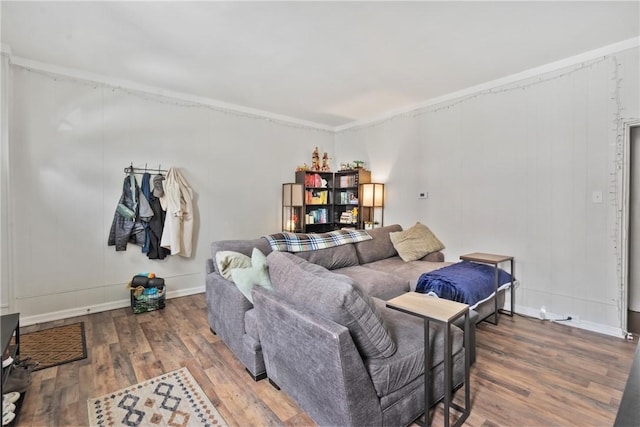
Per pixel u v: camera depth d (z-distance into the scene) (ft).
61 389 6.57
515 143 11.03
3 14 7.54
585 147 9.53
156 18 7.70
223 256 8.45
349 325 4.72
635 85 8.64
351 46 9.07
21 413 5.83
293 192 15.84
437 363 5.77
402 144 14.94
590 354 8.00
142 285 11.28
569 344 8.55
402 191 15.01
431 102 13.65
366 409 4.69
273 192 16.11
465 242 12.57
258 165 15.49
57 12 7.46
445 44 8.95
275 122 16.06
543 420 5.63
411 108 14.49
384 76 11.27
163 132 12.61
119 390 6.55
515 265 11.12
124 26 8.05
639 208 9.46
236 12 7.41
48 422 5.63
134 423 5.60
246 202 15.12
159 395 6.38
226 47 9.14
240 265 8.40
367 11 7.38
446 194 13.17
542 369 7.29
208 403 6.13
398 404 5.18
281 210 16.43
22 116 9.86
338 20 7.75
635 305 9.78
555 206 10.16
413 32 8.30
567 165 9.89
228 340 8.09
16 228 9.84
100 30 8.24
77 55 9.70
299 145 17.10
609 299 9.21
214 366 7.49
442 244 13.35
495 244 11.64
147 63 10.26
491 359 7.75
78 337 9.06
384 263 12.39
